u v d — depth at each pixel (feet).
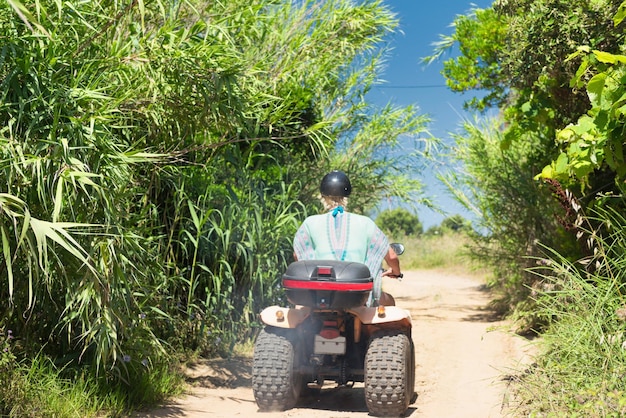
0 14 14.49
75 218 14.21
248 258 22.72
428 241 89.20
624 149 18.40
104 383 15.85
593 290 16.66
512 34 22.21
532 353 22.18
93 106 16.12
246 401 17.47
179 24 20.02
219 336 22.65
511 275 33.60
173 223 21.30
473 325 31.01
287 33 29.04
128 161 15.25
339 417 15.51
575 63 21.07
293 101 25.45
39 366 15.71
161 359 18.57
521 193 30.40
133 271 16.62
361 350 16.96
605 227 21.75
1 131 13.78
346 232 16.74
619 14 17.22
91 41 16.22
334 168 30.60
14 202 11.91
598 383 14.20
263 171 26.55
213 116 18.34
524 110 24.27
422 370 21.36
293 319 15.81
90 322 15.42
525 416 14.52
